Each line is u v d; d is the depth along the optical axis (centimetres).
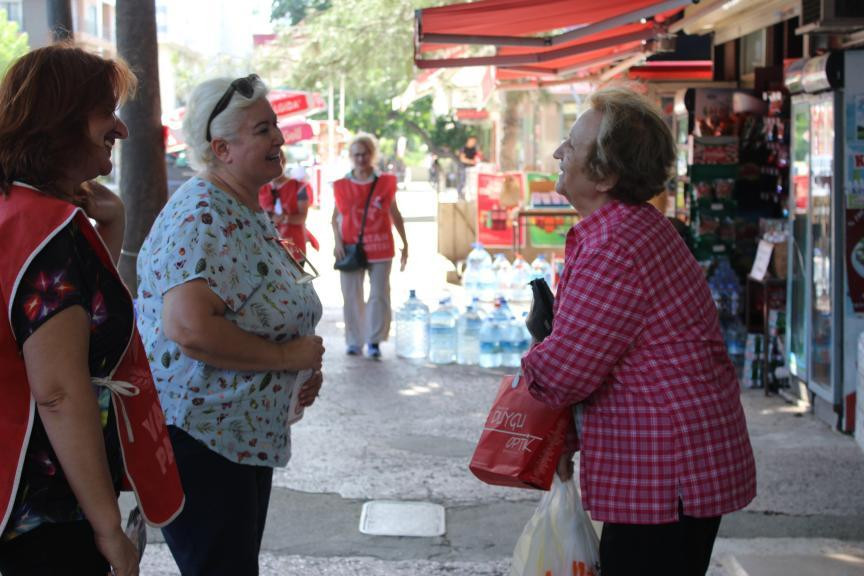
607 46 967
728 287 907
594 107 301
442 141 4912
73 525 234
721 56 1120
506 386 329
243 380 316
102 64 242
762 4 920
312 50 2075
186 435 313
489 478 324
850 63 670
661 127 299
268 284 319
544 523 328
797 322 779
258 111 323
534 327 329
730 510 290
